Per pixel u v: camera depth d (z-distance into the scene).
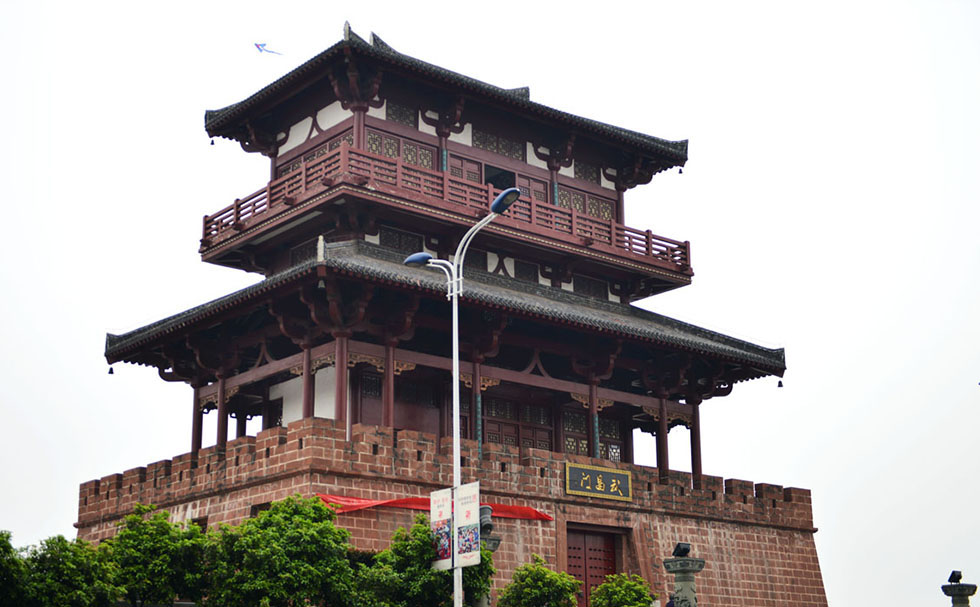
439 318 59.31
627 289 70.94
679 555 50.81
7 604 36.62
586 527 59.28
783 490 67.62
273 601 41.97
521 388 65.06
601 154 71.81
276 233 63.50
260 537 42.78
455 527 44.25
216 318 58.78
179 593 42.62
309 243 63.84
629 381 69.81
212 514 55.25
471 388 59.28
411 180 61.62
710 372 67.62
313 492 50.56
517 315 58.19
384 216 61.47
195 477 56.84
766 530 66.00
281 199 62.84
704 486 64.31
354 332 56.72
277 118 67.69
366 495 51.94
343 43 60.28
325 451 51.31
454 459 45.50
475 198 63.69
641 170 72.50
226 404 61.28
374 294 57.38
